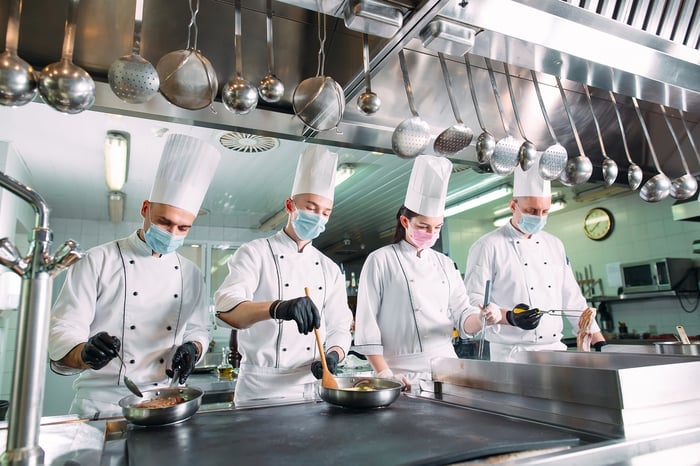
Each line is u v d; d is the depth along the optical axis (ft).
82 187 13.44
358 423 3.47
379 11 3.86
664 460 2.79
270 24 4.19
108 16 4.33
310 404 4.19
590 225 14.85
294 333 5.73
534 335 7.57
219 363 14.25
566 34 4.58
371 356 6.49
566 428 3.26
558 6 4.34
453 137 5.58
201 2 4.29
